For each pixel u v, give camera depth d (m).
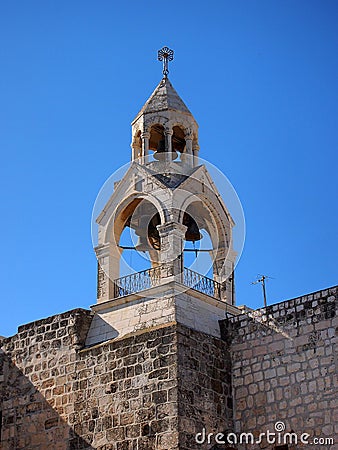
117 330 30.83
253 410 29.27
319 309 29.02
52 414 31.00
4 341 33.94
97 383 30.11
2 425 32.34
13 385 32.78
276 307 30.06
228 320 31.09
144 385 28.83
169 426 27.64
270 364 29.48
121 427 28.80
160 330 29.22
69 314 32.12
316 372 28.34
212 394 29.16
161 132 34.69
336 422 27.31
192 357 29.03
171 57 35.94
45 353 32.28
